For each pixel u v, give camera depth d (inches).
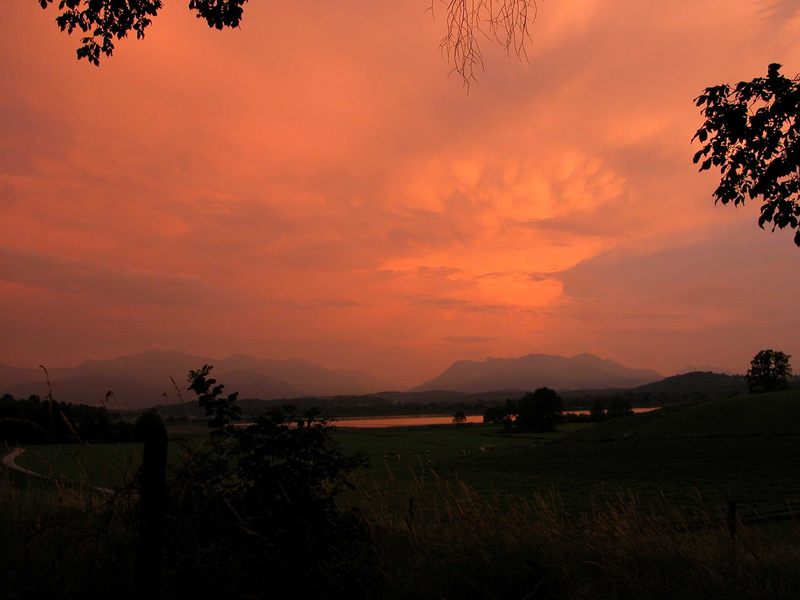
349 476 225.0
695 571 259.4
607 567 256.5
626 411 7140.8
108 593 173.6
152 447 166.2
